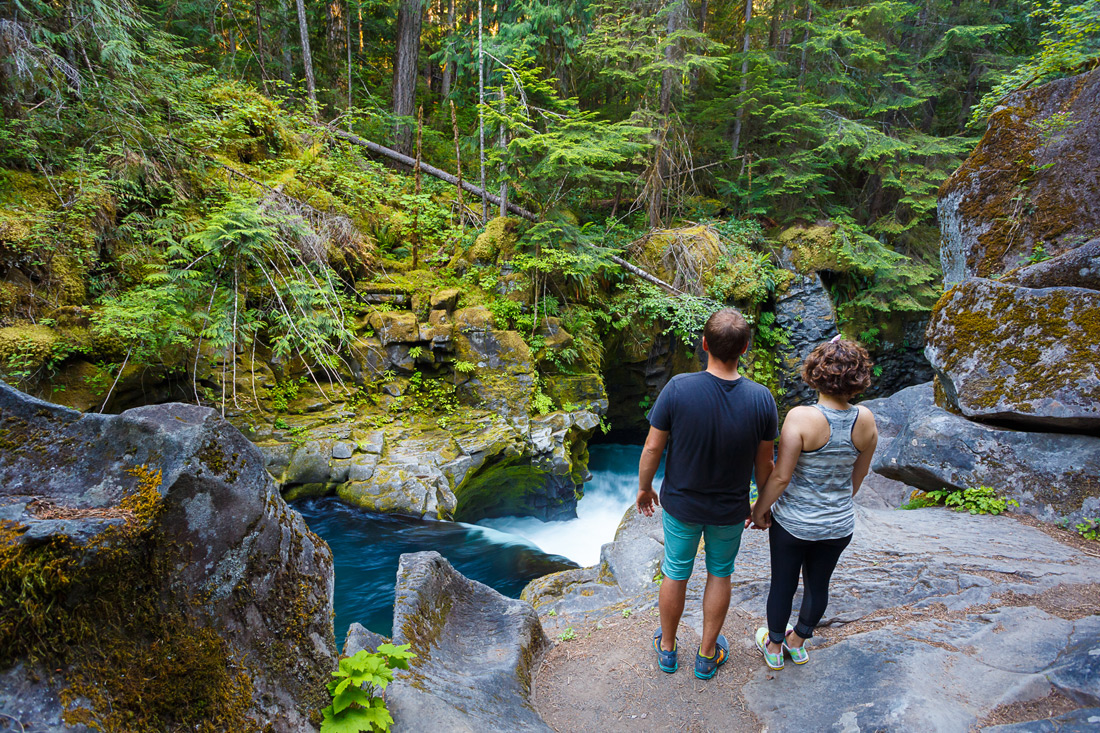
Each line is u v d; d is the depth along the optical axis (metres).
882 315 15.17
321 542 2.05
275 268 8.89
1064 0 6.44
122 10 8.32
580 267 10.65
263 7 15.48
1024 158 5.62
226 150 10.43
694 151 15.76
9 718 1.14
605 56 13.28
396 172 14.23
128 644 1.38
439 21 21.11
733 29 18.62
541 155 11.17
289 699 1.72
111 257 7.94
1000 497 4.62
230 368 8.50
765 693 2.72
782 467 2.52
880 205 15.97
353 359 9.53
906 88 15.89
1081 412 4.36
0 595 1.17
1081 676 2.35
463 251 11.37
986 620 2.97
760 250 14.88
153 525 1.42
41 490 1.44
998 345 4.90
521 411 9.62
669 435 2.60
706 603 2.85
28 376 6.44
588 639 3.53
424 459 8.28
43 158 7.78
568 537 9.33
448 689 2.39
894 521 4.54
